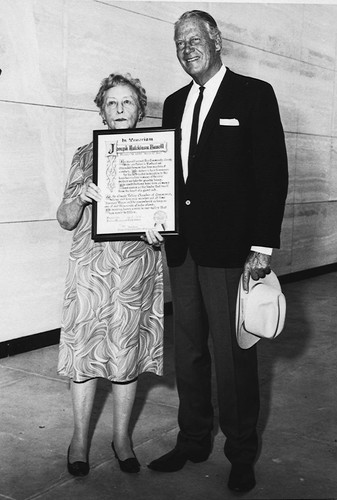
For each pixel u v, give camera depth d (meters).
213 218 3.17
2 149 5.10
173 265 3.32
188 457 3.48
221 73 3.22
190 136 3.24
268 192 3.11
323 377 5.02
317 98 8.86
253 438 3.30
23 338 5.39
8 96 5.09
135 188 3.21
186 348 3.38
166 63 6.39
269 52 7.93
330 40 8.99
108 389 4.54
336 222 9.55
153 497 3.16
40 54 5.27
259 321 3.09
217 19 7.04
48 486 3.24
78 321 3.30
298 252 8.82
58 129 5.48
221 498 3.17
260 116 3.11
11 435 3.81
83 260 3.31
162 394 4.55
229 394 3.24
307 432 3.97
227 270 3.18
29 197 5.32
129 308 3.28
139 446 3.71
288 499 3.17
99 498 3.14
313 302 7.56
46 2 5.27
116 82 3.29
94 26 5.65
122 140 3.22
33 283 5.43
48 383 4.68
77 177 3.35
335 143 9.33
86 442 3.41
